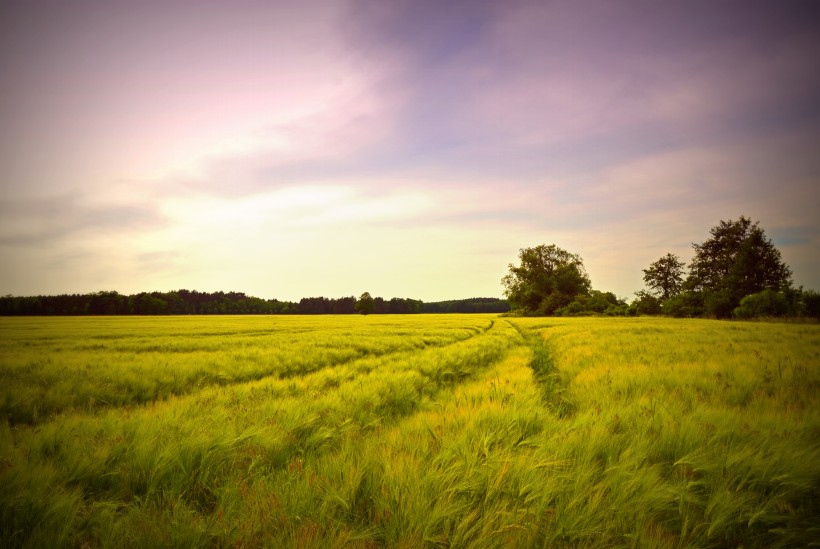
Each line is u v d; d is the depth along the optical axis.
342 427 5.08
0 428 4.71
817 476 3.09
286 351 16.00
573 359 12.23
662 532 2.62
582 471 3.13
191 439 3.99
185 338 24.91
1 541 2.48
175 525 2.57
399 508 2.74
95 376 9.66
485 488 2.99
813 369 7.75
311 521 2.61
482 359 14.18
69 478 3.32
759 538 2.71
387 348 18.12
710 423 4.29
